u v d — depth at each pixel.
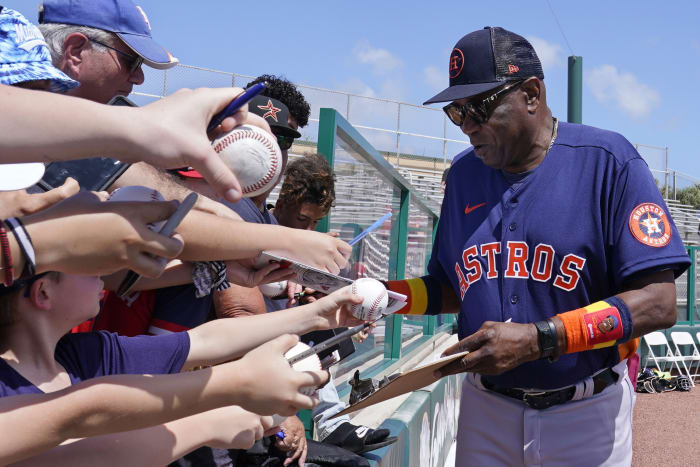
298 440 2.35
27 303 1.28
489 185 2.50
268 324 1.63
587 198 2.29
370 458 2.92
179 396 1.11
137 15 1.84
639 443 9.52
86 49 1.75
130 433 1.25
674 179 25.72
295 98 2.86
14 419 1.00
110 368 1.47
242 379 1.15
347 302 1.62
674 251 2.15
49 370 1.32
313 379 1.20
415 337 8.11
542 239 2.30
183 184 1.77
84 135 0.90
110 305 1.93
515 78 2.26
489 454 2.48
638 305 2.12
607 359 2.34
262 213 2.60
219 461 2.02
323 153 3.48
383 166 5.16
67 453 1.19
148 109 0.96
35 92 0.90
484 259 2.44
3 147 0.87
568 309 2.30
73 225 0.95
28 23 1.36
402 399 4.60
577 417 2.33
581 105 9.42
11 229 0.92
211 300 2.11
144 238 0.99
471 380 2.57
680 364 15.45
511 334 2.05
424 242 8.20
